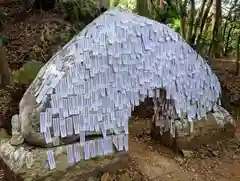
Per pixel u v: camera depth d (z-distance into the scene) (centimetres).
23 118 281
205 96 360
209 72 363
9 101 412
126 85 300
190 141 357
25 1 788
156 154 356
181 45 336
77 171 284
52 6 785
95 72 285
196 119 357
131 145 376
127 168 312
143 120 458
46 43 588
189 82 344
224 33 659
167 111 355
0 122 369
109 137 296
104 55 290
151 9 616
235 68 605
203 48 643
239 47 600
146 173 317
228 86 516
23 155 270
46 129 271
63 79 276
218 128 371
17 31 674
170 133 358
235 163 344
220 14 605
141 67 307
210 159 350
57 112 273
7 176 283
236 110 474
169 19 641
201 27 590
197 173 324
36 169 265
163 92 340
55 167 272
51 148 274
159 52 319
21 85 430
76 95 279
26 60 568
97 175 295
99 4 750
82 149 284
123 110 301
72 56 285
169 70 327
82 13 701
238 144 375
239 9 610
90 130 288
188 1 615
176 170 327
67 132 279
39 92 281
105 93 291
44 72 295
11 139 290
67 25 667
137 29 307
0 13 707
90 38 291
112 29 298
